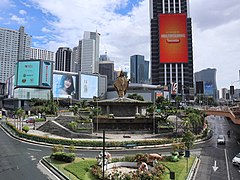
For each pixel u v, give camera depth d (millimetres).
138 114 66875
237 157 37688
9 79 189000
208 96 180125
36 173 30812
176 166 33156
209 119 136750
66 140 50188
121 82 73375
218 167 35562
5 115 137875
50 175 30000
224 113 71062
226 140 63500
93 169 29562
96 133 60031
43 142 52500
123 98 72312
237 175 31578
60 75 169125
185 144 39938
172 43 184750
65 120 75438
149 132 62750
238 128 65312
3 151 44219
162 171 29469
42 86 156125
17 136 61156
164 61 186250
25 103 151375
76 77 179000
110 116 63438
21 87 155750
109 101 67938
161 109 90188
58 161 35156
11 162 36188
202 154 44938
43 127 71062
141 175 26672
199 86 168875
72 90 174875
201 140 61219
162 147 49406
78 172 29484
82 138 56281
